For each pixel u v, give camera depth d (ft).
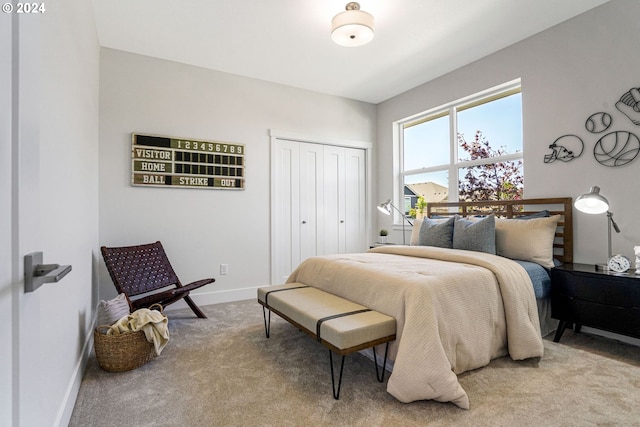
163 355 7.45
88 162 7.98
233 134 12.32
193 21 9.05
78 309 6.40
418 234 11.39
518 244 8.89
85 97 7.45
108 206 10.25
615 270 7.62
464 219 10.11
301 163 14.03
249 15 8.79
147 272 9.64
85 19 7.37
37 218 2.49
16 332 2.15
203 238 11.76
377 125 15.94
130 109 10.59
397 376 5.46
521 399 5.58
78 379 6.01
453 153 12.78
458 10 8.70
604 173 8.54
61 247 5.03
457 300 6.26
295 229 13.82
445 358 5.48
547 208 9.73
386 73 12.53
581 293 7.69
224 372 6.65
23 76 2.25
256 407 5.44
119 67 10.47
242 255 12.47
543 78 9.75
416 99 13.89
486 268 7.23
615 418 5.06
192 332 8.89
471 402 5.50
